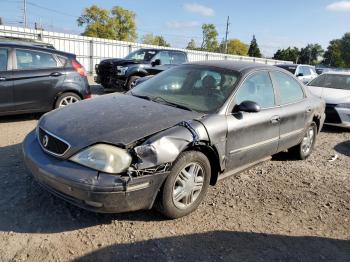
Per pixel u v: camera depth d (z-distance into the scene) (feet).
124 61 39.78
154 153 10.44
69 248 9.91
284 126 16.21
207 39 250.37
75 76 24.35
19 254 9.48
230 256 10.23
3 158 15.72
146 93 14.82
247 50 296.92
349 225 12.84
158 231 11.08
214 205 13.19
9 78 21.58
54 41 71.00
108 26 200.54
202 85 14.37
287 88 17.25
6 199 12.09
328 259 10.63
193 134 11.47
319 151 22.24
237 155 13.58
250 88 14.58
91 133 10.68
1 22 78.23
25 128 21.59
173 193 11.30
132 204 10.32
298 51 327.47
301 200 14.49
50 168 10.36
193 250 10.32
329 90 31.04
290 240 11.41
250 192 14.73
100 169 9.97
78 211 11.76
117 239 10.50
